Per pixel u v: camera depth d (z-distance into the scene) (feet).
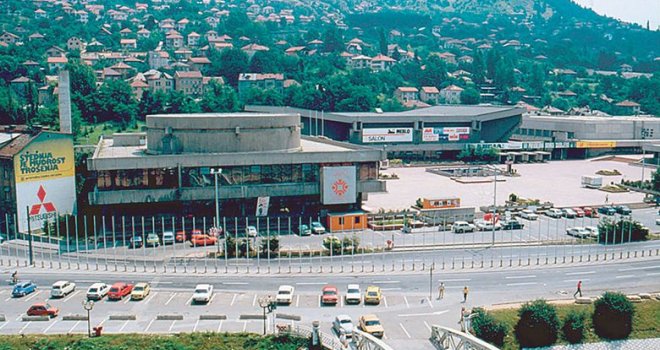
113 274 319.47
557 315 263.29
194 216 403.34
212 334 243.60
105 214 396.57
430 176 642.63
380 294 282.36
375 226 411.95
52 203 408.67
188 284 304.50
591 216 460.96
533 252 365.40
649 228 427.74
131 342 236.84
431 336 239.50
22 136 410.93
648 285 309.63
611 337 263.70
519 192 552.82
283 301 276.82
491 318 254.06
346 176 414.00
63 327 252.42
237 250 345.10
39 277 315.17
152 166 386.11
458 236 400.06
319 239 384.47
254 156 400.88
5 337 240.12
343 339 233.35
